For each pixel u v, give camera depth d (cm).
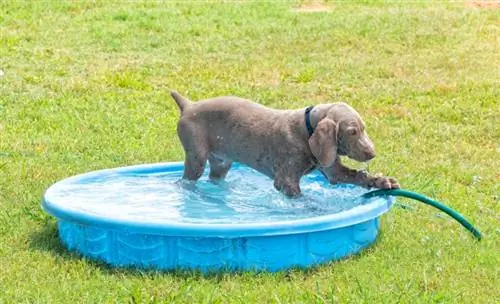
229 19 1958
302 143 798
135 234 725
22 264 743
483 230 842
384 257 760
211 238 714
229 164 894
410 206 904
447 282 706
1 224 843
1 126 1238
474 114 1309
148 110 1338
